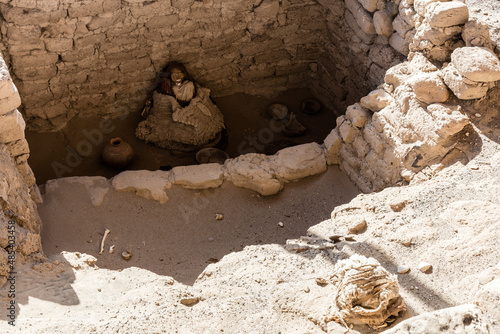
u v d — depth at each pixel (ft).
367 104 23.68
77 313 15.69
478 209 17.53
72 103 30.37
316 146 25.46
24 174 21.30
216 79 32.86
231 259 18.90
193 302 15.89
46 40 27.45
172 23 29.55
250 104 33.60
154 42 29.91
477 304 12.49
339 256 17.53
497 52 22.17
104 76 30.04
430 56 22.61
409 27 24.95
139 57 30.14
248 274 17.37
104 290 17.21
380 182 23.25
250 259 18.69
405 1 24.66
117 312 15.39
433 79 21.36
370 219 19.54
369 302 13.83
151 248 21.88
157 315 14.85
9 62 27.76
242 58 32.53
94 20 27.84
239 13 30.58
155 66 30.81
